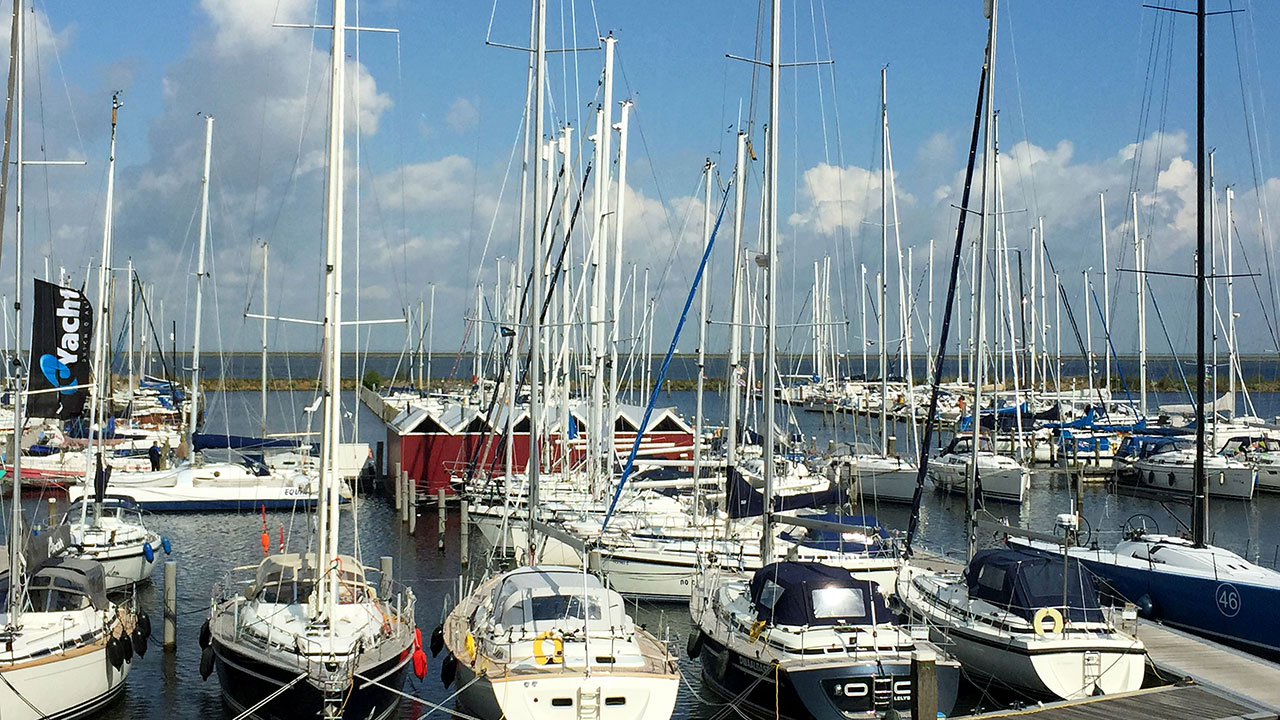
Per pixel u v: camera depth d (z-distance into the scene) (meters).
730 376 29.00
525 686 14.37
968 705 18.14
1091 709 16.02
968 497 25.08
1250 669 18.09
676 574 24.47
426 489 39.38
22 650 15.59
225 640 16.48
